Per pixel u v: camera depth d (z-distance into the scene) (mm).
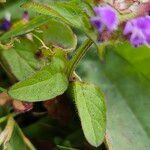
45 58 212
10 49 212
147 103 243
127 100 243
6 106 211
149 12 175
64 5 180
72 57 198
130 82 248
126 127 230
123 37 171
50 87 190
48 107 219
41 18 203
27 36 214
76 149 212
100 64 247
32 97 186
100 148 214
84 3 178
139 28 170
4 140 201
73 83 197
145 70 250
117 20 167
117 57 252
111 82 247
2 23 220
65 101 218
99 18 165
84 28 173
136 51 245
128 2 176
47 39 213
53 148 227
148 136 231
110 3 176
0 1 212
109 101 240
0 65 219
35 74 188
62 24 212
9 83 216
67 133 229
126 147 222
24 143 206
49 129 229
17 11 221
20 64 210
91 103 192
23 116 226
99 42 171
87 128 186
